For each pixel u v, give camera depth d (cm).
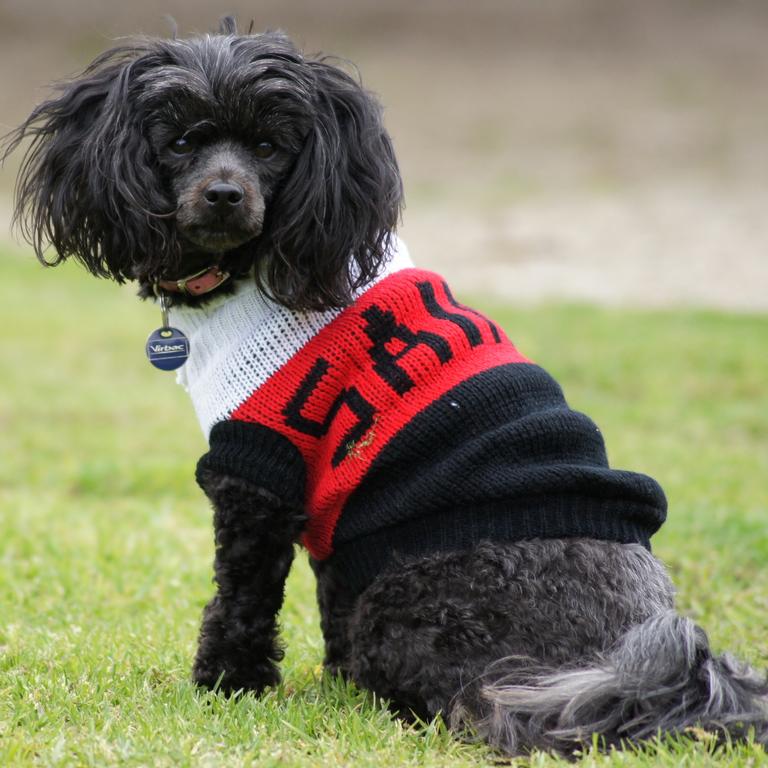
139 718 443
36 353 1622
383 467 454
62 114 519
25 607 641
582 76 4012
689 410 1302
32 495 949
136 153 490
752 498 922
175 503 927
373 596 457
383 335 470
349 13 4675
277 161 491
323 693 498
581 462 462
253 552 469
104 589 676
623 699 415
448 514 448
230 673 480
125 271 509
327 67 516
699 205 2602
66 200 512
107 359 1619
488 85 3944
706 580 705
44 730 433
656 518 472
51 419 1258
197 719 441
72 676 502
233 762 399
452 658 437
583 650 431
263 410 464
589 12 4634
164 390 1447
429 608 442
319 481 468
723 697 414
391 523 453
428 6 4719
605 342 1599
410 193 2869
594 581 438
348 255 488
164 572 714
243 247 491
